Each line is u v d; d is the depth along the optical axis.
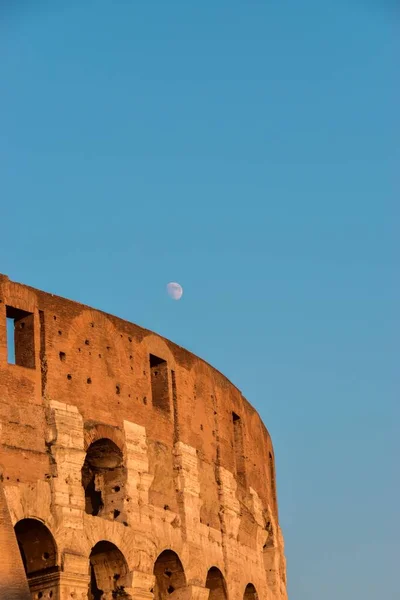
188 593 105.75
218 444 116.31
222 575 111.56
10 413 94.62
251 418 127.69
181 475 108.69
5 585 84.62
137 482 103.12
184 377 113.25
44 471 95.56
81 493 96.88
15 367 96.19
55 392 98.38
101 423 101.19
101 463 102.62
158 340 110.69
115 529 99.31
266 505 127.25
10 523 87.19
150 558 102.06
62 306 101.50
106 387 102.88
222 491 114.75
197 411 114.06
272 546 126.19
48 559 94.19
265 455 131.00
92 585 101.75
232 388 123.25
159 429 107.62
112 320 105.75
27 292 99.12
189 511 108.25
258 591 119.00
